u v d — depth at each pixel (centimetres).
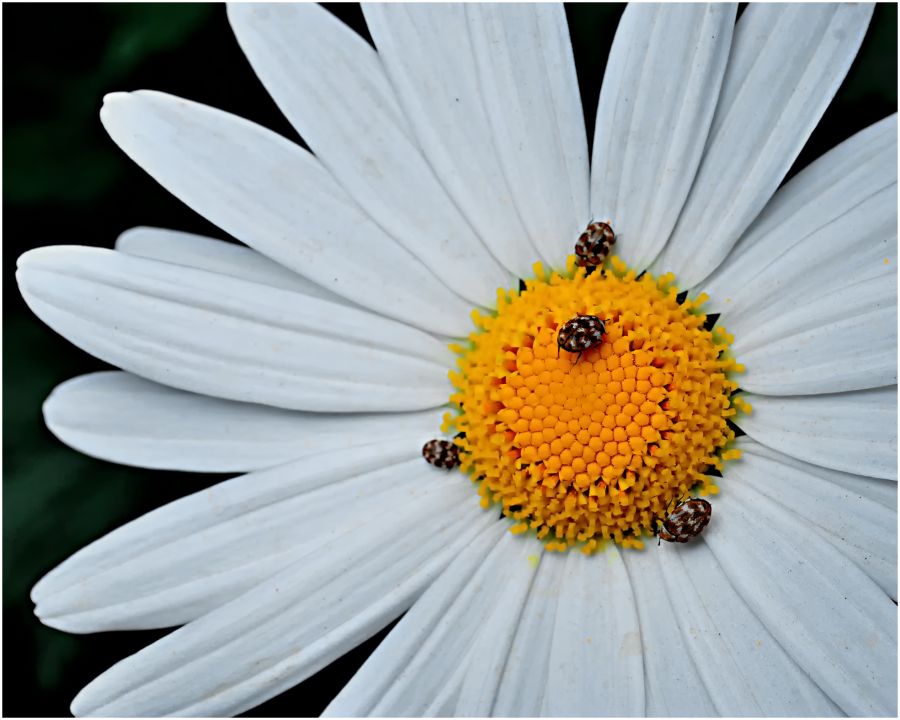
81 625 18
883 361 18
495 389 18
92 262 18
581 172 18
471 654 18
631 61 18
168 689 18
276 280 18
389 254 18
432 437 18
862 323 18
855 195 18
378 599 18
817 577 18
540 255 18
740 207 18
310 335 18
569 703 18
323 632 18
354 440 18
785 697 18
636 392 18
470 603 18
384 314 18
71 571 18
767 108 18
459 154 18
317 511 18
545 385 18
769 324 18
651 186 18
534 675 18
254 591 18
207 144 18
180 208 19
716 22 18
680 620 18
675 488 18
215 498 18
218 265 19
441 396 18
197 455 18
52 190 19
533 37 18
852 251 18
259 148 18
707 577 18
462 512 18
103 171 19
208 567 18
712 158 18
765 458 18
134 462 18
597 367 18
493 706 18
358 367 18
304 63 18
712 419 18
